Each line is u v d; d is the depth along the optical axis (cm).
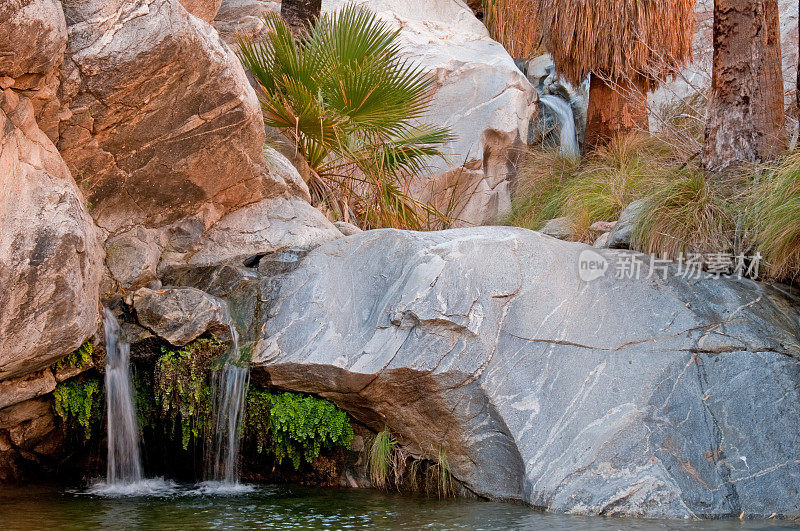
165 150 592
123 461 567
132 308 566
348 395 561
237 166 638
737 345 537
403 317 553
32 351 489
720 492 478
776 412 503
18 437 564
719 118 681
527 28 1309
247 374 571
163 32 526
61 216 488
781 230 584
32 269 468
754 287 591
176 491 545
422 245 593
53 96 512
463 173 1042
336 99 779
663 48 905
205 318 562
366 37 803
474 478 542
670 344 546
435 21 1151
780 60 675
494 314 554
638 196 747
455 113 1062
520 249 591
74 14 515
